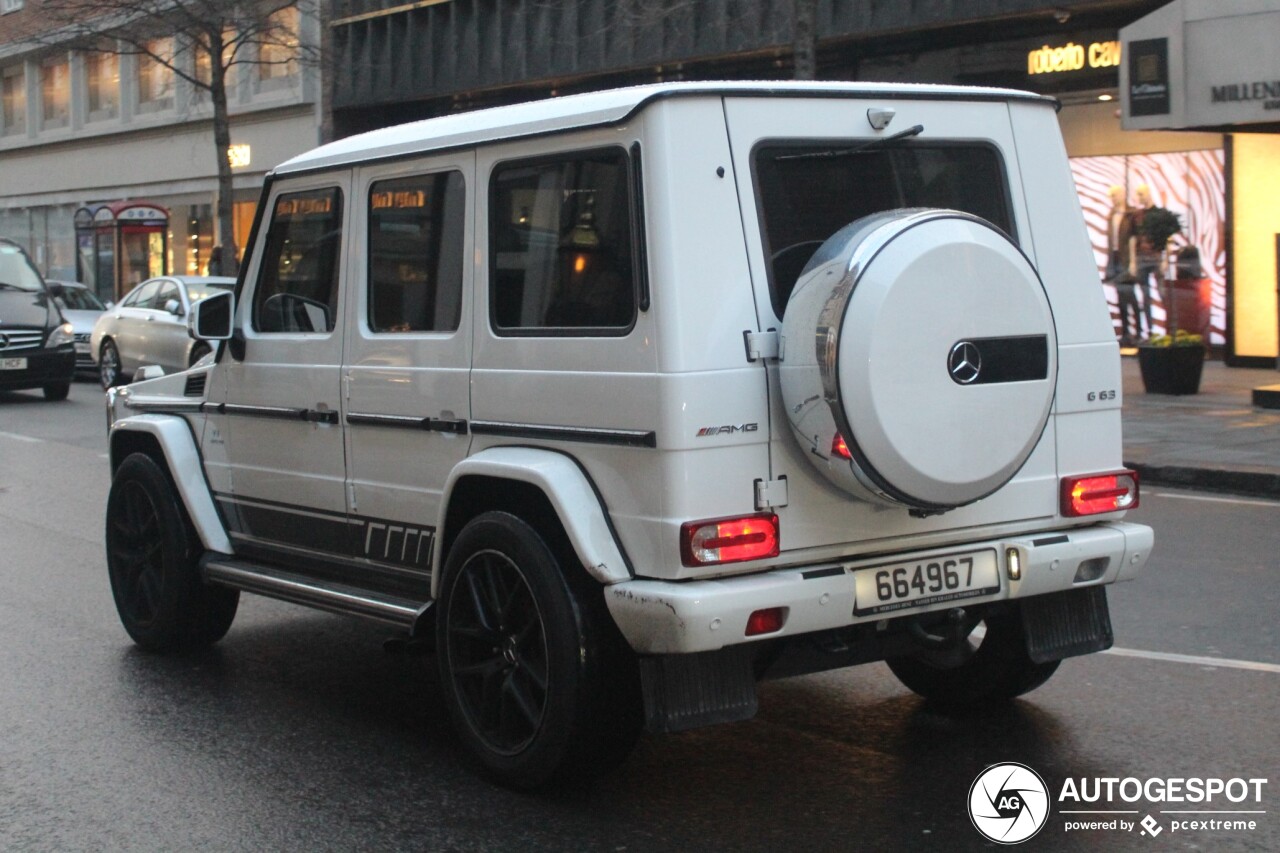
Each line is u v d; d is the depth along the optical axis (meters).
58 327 20.69
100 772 5.19
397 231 5.48
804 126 4.67
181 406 6.77
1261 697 5.85
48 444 15.62
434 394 5.23
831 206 4.71
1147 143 19.36
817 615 4.42
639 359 4.39
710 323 4.36
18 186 43.31
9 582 8.59
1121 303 19.98
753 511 4.39
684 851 4.37
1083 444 5.12
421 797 4.89
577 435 4.61
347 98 28.11
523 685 4.86
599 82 23.58
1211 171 18.94
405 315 5.43
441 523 5.16
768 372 4.43
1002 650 5.45
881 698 5.99
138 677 6.50
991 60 18.97
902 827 4.54
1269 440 12.84
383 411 5.49
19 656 6.88
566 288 4.71
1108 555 5.01
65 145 40.50
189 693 6.23
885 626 4.79
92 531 10.35
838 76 20.31
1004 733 5.47
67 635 7.30
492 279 5.00
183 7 23.67
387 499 5.52
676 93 4.41
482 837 4.51
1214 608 7.40
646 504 4.37
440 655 5.12
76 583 8.55
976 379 4.36
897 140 4.86
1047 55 18.38
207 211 34.94
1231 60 14.81
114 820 4.71
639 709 4.63
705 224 4.41
